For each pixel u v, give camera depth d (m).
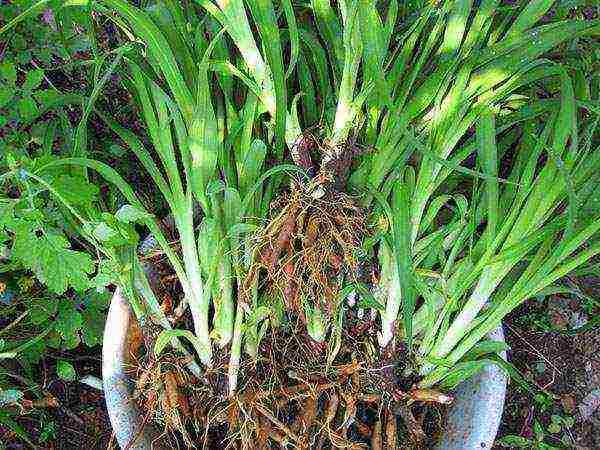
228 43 0.64
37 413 0.82
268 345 0.65
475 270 0.58
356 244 0.60
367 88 0.56
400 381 0.67
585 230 0.55
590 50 0.68
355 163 0.64
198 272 0.60
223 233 0.60
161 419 0.63
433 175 0.59
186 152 0.56
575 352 0.90
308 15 0.69
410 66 0.63
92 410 0.84
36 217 0.57
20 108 0.65
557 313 0.92
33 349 0.79
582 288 0.92
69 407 0.84
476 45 0.57
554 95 0.70
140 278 0.62
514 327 0.91
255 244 0.60
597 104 0.54
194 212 0.67
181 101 0.54
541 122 0.70
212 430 0.66
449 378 0.65
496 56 0.56
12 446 0.81
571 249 0.56
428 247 0.63
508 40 0.56
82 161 0.55
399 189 0.56
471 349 0.66
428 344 0.65
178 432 0.66
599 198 0.57
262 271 0.65
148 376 0.61
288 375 0.64
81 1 0.54
